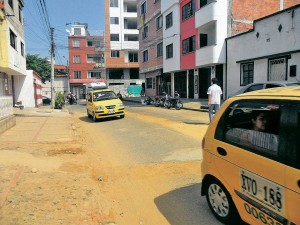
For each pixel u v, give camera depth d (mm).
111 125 13352
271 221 2779
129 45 57531
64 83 60656
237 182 3260
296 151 2576
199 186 5117
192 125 11625
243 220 3264
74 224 3547
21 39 24016
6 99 11734
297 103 2713
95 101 15969
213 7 20844
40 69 58875
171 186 5168
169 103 20594
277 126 2840
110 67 57062
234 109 3512
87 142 9250
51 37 26141
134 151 7773
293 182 2508
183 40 26875
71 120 15547
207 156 3828
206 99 24375
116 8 58000
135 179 5602
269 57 16578
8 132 10797
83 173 5812
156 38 34000
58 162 6656
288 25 15242
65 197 4348
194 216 4016
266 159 2842
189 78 27484
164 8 30219
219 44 21016
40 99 35062
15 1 21781
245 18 21656
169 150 7645
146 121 13875
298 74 14797
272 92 3174
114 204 4492
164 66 30938
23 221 3551
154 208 4328
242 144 3234
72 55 60062
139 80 58469
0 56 18344
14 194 4387
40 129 11656
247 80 18953
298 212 2461
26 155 7004
